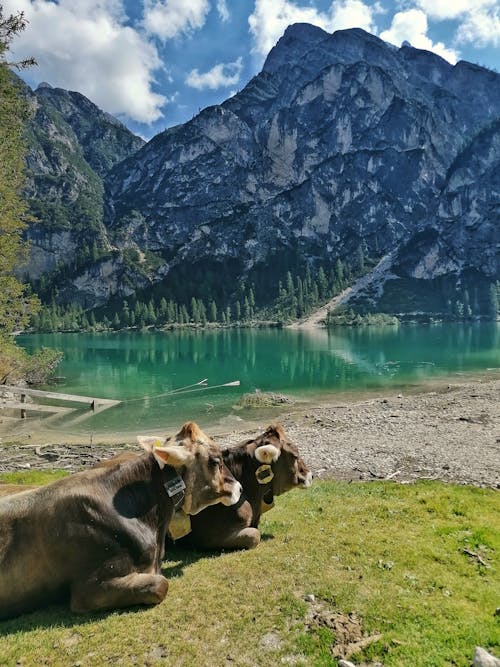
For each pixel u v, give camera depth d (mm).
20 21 10383
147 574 2271
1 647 1927
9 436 9625
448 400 12180
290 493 4473
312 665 1886
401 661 1910
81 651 1917
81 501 2230
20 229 13156
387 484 4777
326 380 18000
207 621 2137
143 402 13844
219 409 12672
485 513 3719
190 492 2555
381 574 2604
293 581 2506
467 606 2316
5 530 2164
